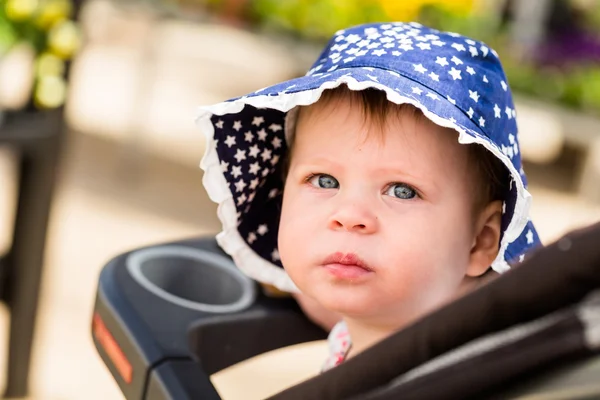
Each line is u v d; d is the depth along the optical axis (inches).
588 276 28.9
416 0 180.4
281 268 58.7
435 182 47.9
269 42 186.4
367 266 47.4
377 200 48.2
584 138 200.5
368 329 52.1
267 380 127.4
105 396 120.6
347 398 35.6
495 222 51.3
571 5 226.2
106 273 55.4
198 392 46.8
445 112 45.7
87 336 135.6
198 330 53.5
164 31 259.6
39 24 110.0
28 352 119.2
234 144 54.7
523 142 301.1
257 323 57.6
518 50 207.9
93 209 186.4
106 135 238.2
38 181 114.8
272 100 46.9
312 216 49.0
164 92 289.4
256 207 57.4
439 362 32.6
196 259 60.5
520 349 29.9
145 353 49.1
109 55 328.5
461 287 52.6
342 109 49.4
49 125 113.7
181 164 228.5
